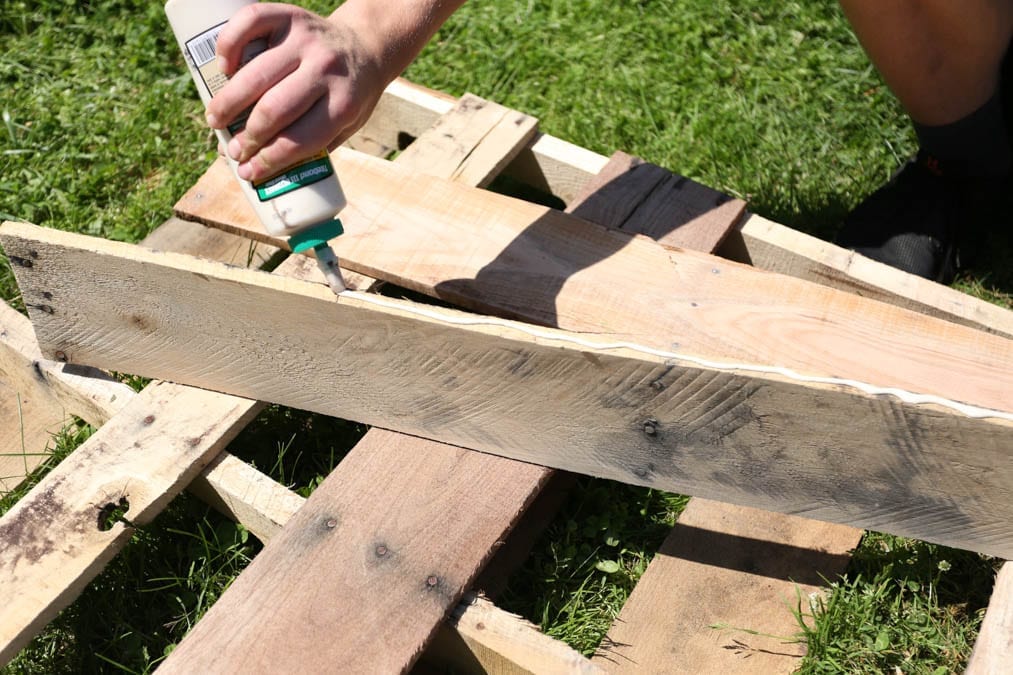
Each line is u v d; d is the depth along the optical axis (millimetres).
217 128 1499
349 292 1571
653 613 1636
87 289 1693
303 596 1477
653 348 1446
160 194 2459
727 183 2510
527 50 2904
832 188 2514
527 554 1772
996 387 1669
